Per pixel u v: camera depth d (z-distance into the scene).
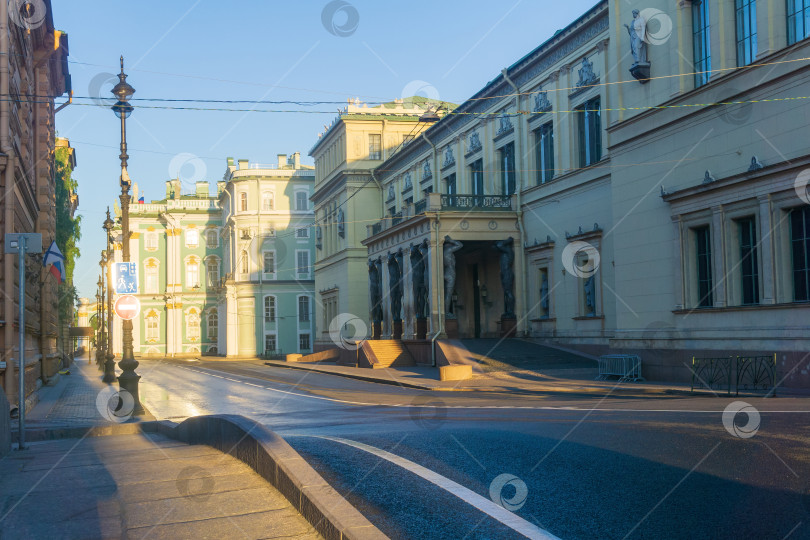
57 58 34.25
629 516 5.99
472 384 27.14
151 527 6.11
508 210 39.03
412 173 53.41
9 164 20.08
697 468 7.25
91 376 44.81
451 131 47.00
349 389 28.55
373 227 48.38
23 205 23.92
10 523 6.52
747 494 6.29
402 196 55.50
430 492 7.05
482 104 42.78
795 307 20.03
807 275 20.20
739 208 22.14
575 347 34.00
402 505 6.71
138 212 96.06
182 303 94.25
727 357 22.20
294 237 84.38
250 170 84.06
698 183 23.80
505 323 38.47
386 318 46.03
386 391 26.64
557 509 6.31
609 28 29.84
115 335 93.94
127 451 11.60
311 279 84.38
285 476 6.78
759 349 21.16
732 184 22.08
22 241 12.80
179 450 10.86
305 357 57.31
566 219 34.72
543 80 36.47
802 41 20.11
